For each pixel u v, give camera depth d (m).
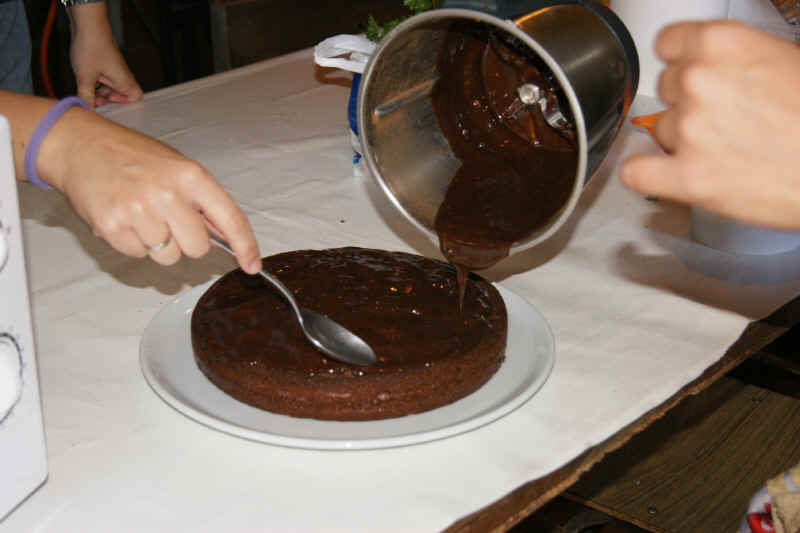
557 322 1.05
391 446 0.77
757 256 1.23
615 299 1.11
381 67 0.86
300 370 0.82
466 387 0.87
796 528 0.98
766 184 0.56
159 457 0.79
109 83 1.76
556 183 0.90
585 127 0.74
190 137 1.60
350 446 0.76
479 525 0.73
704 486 1.28
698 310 1.08
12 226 0.65
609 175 1.49
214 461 0.79
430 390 0.84
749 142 0.55
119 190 0.80
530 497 0.77
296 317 0.91
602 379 0.93
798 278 1.17
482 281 1.00
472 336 0.88
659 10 1.69
